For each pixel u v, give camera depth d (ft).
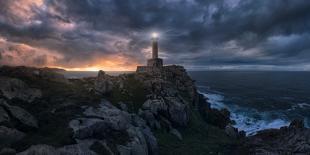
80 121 91.56
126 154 84.33
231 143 148.66
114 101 178.29
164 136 150.61
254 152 124.47
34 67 164.55
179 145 138.21
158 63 324.60
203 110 264.11
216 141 156.46
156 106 183.01
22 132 78.33
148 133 122.01
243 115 280.92
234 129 197.77
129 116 124.47
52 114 97.96
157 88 220.84
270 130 166.81
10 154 62.13
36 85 135.23
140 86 223.92
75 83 200.03
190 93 268.41
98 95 169.78
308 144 121.90
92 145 78.64
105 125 94.84
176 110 186.80
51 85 147.43
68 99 124.47
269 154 117.91
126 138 94.32
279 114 283.79
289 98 413.59
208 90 538.47
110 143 85.56
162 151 123.03
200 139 161.58
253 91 521.24
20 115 85.76
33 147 64.13
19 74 140.26
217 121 236.84
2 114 81.82
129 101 188.75
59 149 67.97
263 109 316.19
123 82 225.35
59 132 81.00
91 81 218.38
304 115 277.44
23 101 105.19
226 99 400.67
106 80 207.41
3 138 70.74
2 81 108.99
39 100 113.19
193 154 123.85
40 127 86.43
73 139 77.82
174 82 281.13
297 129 152.56
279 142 138.82
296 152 117.19
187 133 175.42
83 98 132.67
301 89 559.79
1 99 92.17
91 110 111.24
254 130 216.13
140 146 94.17
